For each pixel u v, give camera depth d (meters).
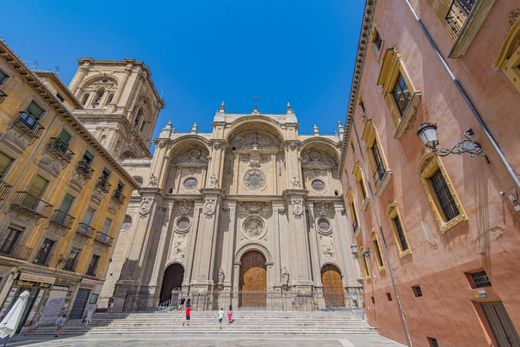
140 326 19.03
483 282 6.46
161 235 31.84
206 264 28.33
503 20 5.04
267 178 37.75
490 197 5.75
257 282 29.92
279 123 40.75
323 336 16.64
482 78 5.72
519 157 4.85
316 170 39.22
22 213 15.66
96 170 22.61
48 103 17.66
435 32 7.57
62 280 18.55
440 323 8.43
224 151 37.88
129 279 27.19
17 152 15.56
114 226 25.12
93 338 16.03
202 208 33.38
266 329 18.55
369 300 17.69
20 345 12.98
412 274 10.41
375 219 14.81
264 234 32.88
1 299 14.21
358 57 14.77
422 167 8.75
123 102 41.56
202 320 20.48
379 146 12.77
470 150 5.90
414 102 8.70
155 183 34.31
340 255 31.78
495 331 6.30
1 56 14.81
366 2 12.53
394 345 11.97
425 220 8.98
